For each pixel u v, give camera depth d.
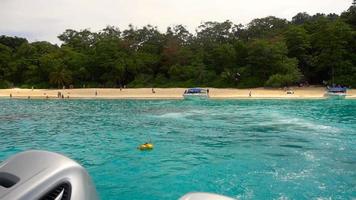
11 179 2.06
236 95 48.59
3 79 87.56
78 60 83.75
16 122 21.58
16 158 2.27
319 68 65.25
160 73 82.56
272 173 9.49
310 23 80.56
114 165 10.46
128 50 89.19
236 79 67.94
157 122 20.83
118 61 78.88
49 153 2.31
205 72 74.19
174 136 15.62
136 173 9.58
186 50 82.94
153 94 54.47
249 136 15.45
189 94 45.97
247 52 72.38
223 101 40.47
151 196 7.80
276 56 64.19
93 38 104.44
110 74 80.69
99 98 49.19
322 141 14.13
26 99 49.47
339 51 61.84
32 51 93.75
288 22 99.44
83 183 2.21
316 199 7.57
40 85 81.88
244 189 8.22
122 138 15.28
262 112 26.78
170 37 92.94
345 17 76.69
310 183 8.64
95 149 12.87
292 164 10.42
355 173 9.45
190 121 21.16
